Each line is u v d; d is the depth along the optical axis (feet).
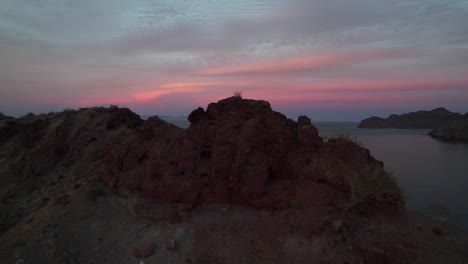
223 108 55.83
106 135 98.94
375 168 46.57
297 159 50.03
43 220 50.34
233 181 47.03
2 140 118.93
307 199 44.68
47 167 91.04
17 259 41.16
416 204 86.89
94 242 44.01
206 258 38.91
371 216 43.42
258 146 48.98
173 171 51.90
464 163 182.19
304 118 55.36
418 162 186.50
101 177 62.69
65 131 104.53
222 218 44.78
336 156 48.21
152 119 68.69
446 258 35.60
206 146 52.95
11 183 83.51
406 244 37.68
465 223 68.69
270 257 37.63
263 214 44.39
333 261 35.53
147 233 44.83
